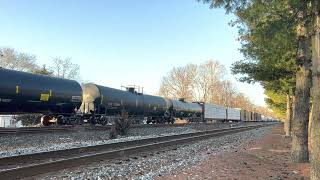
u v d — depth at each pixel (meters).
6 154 17.45
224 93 156.88
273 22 12.86
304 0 11.07
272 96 48.75
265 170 15.24
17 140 22.61
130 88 49.75
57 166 13.29
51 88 32.28
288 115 42.88
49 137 25.33
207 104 81.69
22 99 29.88
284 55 19.92
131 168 14.73
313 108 9.56
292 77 25.36
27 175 11.69
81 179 11.84
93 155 15.88
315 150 9.45
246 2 12.00
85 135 28.98
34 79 31.00
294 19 12.65
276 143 31.22
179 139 28.12
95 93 40.16
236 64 26.28
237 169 15.26
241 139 36.00
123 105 44.75
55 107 33.44
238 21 16.30
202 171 14.50
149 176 12.84
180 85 139.38
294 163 17.59
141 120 52.19
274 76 25.72
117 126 33.91
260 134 47.78
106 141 26.61
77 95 35.31
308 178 13.53
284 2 12.25
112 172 13.51
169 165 16.17
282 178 13.41
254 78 26.44
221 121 97.19
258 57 21.58
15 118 44.62
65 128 30.34
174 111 62.34
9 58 100.88
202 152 22.45
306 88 17.47
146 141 26.66
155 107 54.22
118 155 18.17
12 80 28.95
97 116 40.53
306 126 17.80
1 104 28.72
